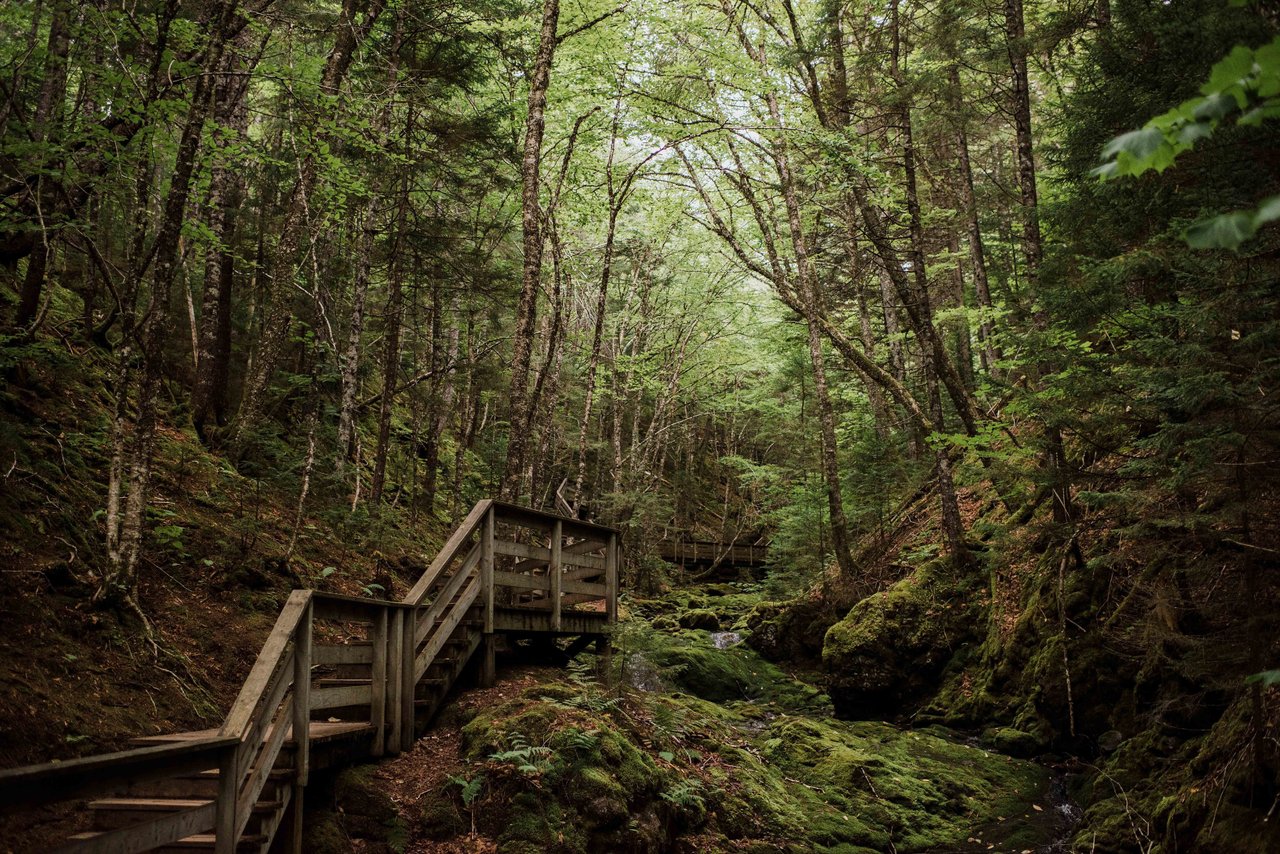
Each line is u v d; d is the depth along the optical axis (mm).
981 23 15820
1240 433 5699
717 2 16531
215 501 9469
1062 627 10188
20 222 7363
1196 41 6496
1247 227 1843
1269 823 5758
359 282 13086
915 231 14766
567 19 14742
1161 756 8086
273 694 5059
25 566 6328
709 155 17656
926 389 17984
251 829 5051
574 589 9844
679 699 11086
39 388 8773
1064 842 7965
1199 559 7441
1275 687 6418
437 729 7254
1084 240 8031
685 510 32594
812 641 14367
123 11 7766
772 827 7891
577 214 20688
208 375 11328
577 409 28219
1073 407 8188
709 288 26688
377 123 13023
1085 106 8430
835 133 14461
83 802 4969
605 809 6324
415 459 15805
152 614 7168
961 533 13398
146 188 7707
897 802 8906
